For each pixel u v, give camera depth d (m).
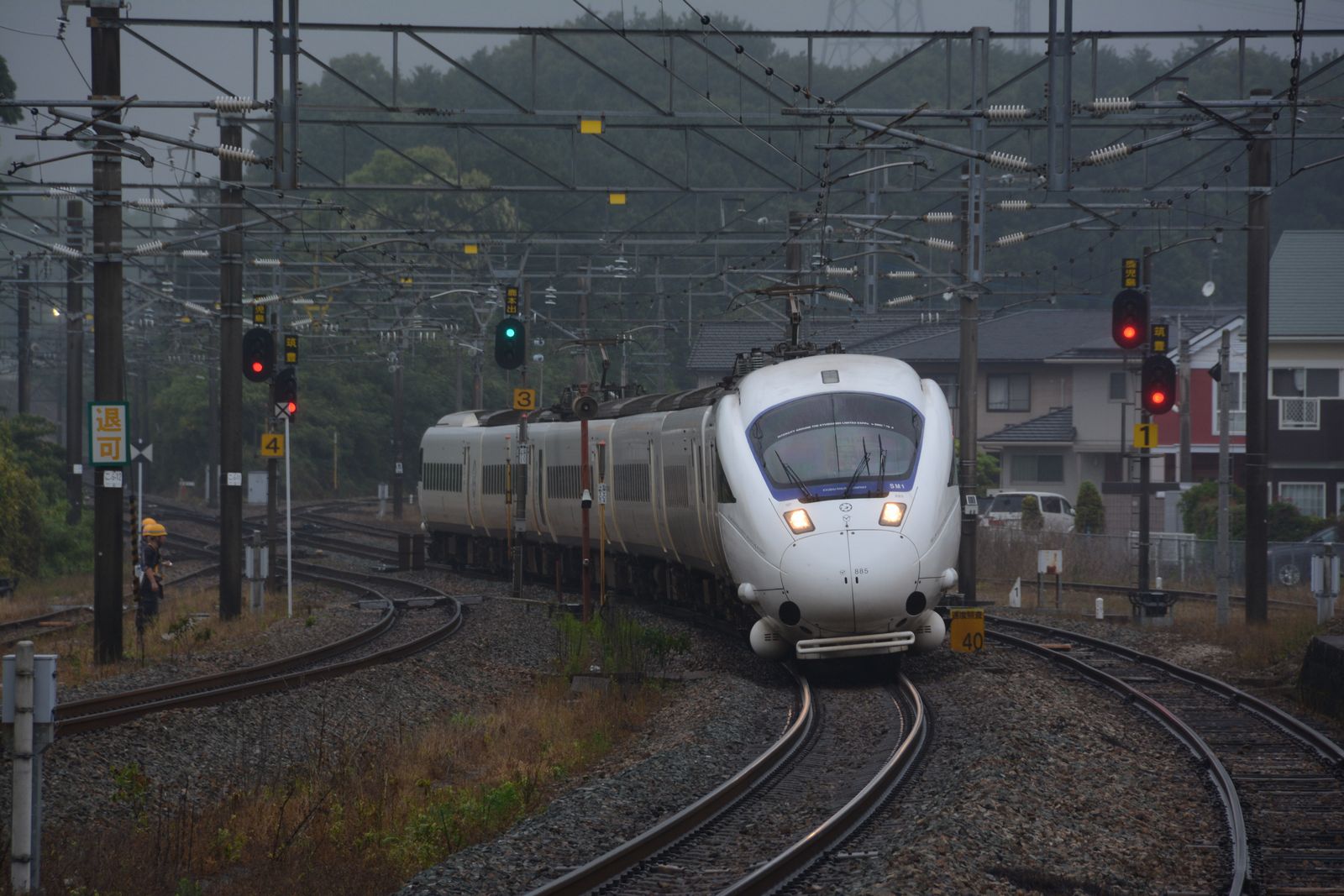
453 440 156.50
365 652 84.12
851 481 69.44
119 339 76.75
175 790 47.72
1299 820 44.38
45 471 188.88
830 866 37.09
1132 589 119.25
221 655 80.44
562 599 118.56
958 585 110.88
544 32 85.38
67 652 82.19
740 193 98.31
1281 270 184.88
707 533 83.75
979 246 95.88
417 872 38.78
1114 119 87.56
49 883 34.91
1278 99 76.25
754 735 59.62
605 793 46.41
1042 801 43.22
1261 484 95.81
